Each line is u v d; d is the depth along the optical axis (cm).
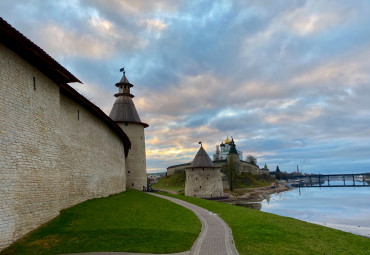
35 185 1312
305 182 19075
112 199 2425
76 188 1988
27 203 1239
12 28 1052
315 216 4288
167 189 8362
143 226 1547
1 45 1145
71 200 1892
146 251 1147
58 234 1265
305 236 1603
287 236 1580
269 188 10938
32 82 1355
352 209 5141
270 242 1438
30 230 1252
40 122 1404
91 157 2322
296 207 5466
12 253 1038
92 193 2298
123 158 3650
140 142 4597
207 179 5969
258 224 1919
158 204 2483
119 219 1650
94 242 1209
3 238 1066
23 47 1200
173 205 2570
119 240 1260
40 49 1238
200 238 1473
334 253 1295
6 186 1104
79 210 1759
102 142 2648
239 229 1759
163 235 1409
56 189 1516
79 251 1101
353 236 1684
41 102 1427
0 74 1127
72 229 1352
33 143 1323
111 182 2897
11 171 1142
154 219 1780
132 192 3481
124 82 4719
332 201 6638
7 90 1163
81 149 2114
